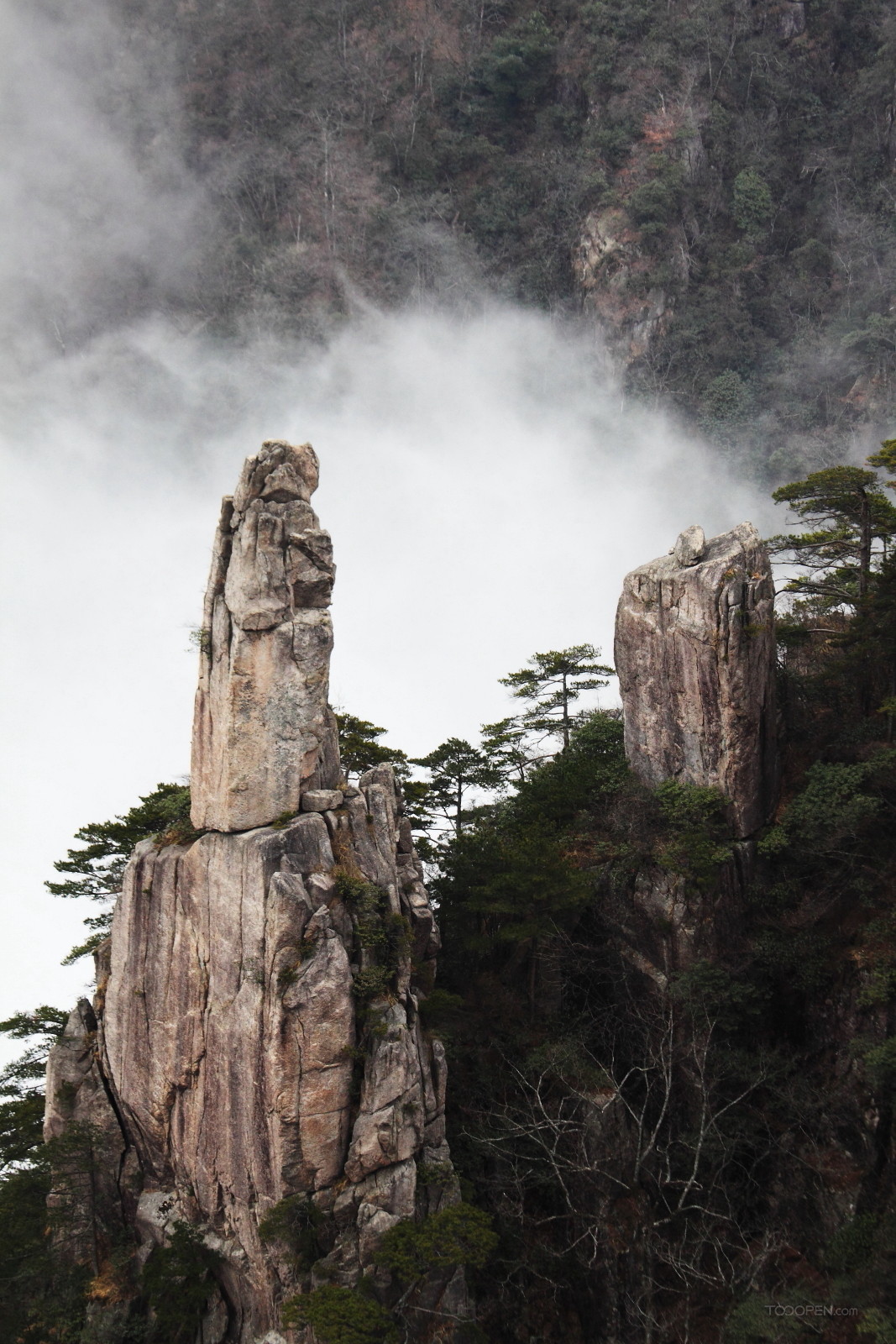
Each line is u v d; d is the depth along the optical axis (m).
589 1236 52.06
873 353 172.00
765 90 198.50
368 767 66.06
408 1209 46.38
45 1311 49.06
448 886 61.06
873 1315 44.31
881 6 199.75
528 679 74.31
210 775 49.09
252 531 48.28
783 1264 52.03
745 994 57.88
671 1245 51.84
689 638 62.75
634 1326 50.47
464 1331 46.38
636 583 65.25
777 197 196.50
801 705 66.75
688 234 194.12
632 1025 59.12
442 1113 49.44
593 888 59.94
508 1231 52.00
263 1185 46.53
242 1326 47.22
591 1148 53.44
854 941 58.06
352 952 48.16
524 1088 55.44
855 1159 52.84
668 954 60.00
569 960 59.59
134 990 50.66
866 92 192.88
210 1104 48.19
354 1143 46.31
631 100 199.62
